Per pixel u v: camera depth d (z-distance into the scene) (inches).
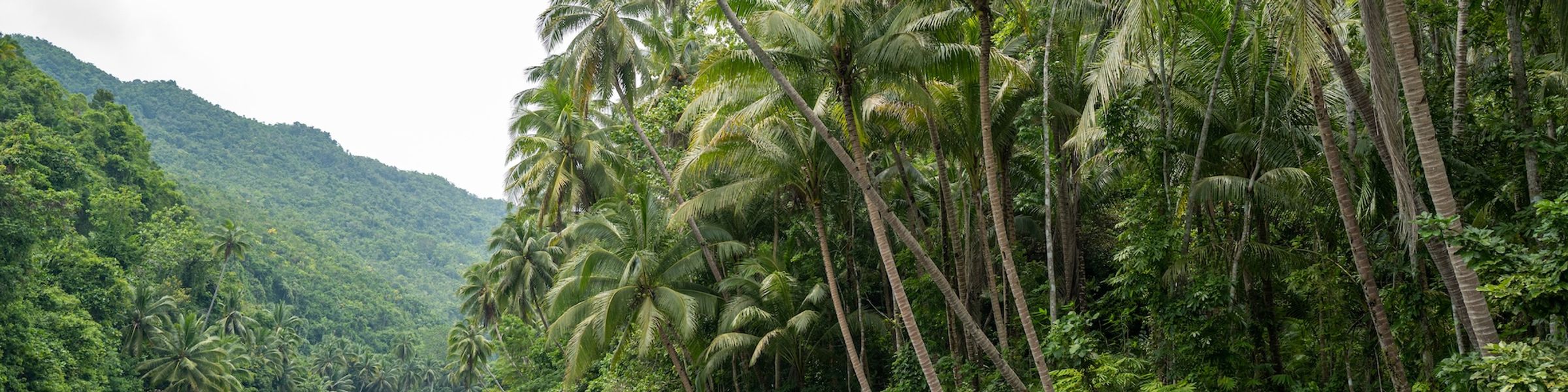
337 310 5920.3
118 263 3093.0
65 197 2288.4
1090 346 724.7
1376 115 529.7
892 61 690.2
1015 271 706.2
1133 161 799.7
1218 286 699.4
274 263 5718.5
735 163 821.2
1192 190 711.1
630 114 1309.1
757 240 1339.8
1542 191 575.5
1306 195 692.1
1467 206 614.5
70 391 2237.9
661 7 1327.5
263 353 3865.7
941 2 717.9
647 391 1274.6
